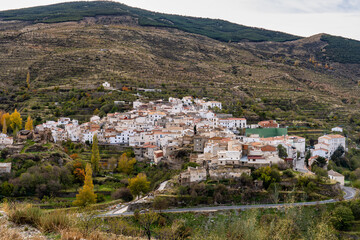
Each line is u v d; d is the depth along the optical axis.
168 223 93.94
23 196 119.19
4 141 147.38
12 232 35.34
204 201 109.00
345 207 99.88
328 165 155.50
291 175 119.31
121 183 137.00
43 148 143.62
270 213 97.75
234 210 101.25
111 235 45.72
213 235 61.22
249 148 133.75
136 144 174.50
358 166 170.00
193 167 125.12
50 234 37.16
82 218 46.16
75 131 182.62
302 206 101.44
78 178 135.12
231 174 117.81
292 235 66.31
